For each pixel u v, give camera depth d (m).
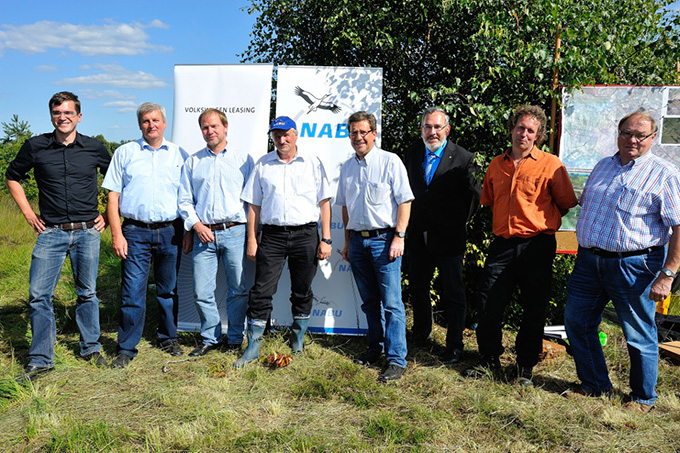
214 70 4.53
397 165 3.56
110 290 6.00
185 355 4.07
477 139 4.71
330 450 2.72
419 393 3.44
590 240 3.18
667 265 2.95
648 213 3.01
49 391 3.36
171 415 3.10
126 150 3.84
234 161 3.93
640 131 2.96
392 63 4.82
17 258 6.95
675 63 5.07
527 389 3.46
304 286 3.99
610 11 4.73
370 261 3.73
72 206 3.64
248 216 3.93
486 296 3.61
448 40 4.76
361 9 4.71
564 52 4.38
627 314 3.16
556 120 4.50
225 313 4.63
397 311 3.70
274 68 5.30
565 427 2.98
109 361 3.93
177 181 3.97
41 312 3.65
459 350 3.99
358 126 3.56
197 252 3.96
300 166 3.78
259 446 2.76
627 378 3.71
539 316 3.52
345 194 3.80
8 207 11.79
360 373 3.72
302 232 3.82
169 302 4.12
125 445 2.76
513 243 3.49
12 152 14.01
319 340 4.46
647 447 2.78
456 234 3.89
